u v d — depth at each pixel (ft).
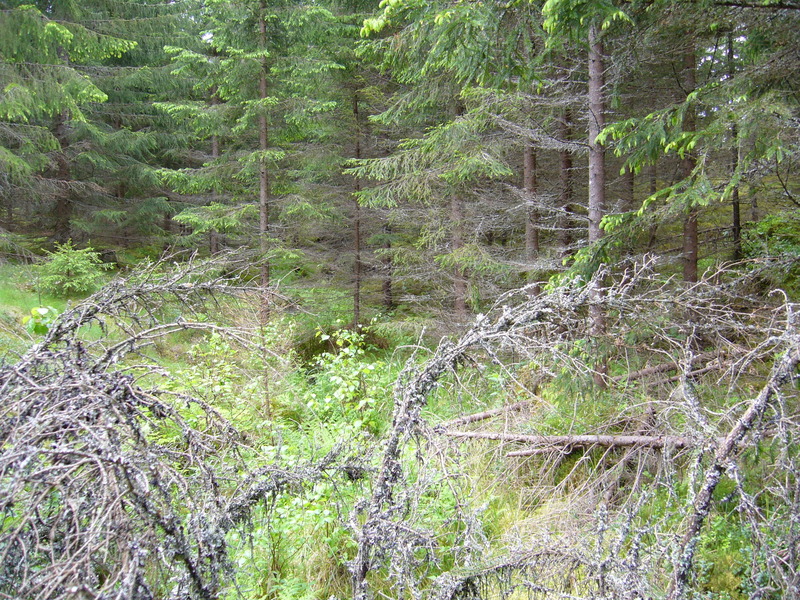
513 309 8.86
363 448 10.09
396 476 8.04
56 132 46.19
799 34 14.53
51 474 5.02
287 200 33.01
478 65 15.37
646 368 16.57
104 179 50.62
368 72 36.76
